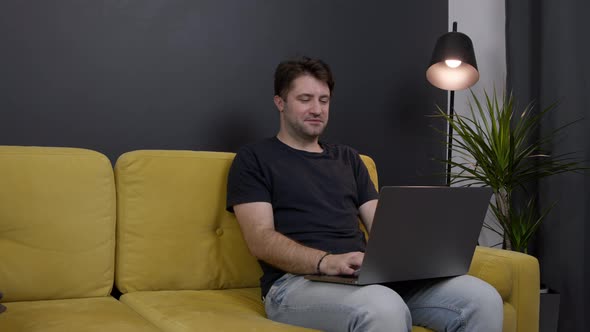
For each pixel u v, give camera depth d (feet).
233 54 8.27
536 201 9.75
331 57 9.18
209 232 6.44
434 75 9.27
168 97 7.79
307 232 6.09
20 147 5.66
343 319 4.88
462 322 5.32
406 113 9.98
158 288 6.10
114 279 6.04
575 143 9.14
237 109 8.30
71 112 7.19
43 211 5.53
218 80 8.15
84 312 5.04
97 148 7.36
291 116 6.47
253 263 6.62
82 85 7.25
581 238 9.05
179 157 6.37
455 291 5.48
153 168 6.19
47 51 7.04
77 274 5.63
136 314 5.22
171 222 6.19
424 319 5.62
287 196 6.15
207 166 6.48
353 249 6.20
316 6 9.02
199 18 8.01
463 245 5.62
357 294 4.90
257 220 5.88
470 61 8.95
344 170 6.65
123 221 6.03
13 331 4.38
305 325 5.23
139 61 7.59
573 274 9.11
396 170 9.89
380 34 9.68
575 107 9.18
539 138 9.66
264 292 5.95
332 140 9.20
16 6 6.87
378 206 4.74
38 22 6.99
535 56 9.85
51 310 5.06
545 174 8.80
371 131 9.60
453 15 10.46
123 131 7.50
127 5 7.52
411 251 5.16
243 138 8.36
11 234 5.41
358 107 9.45
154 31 7.69
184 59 7.89
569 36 9.29
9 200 5.41
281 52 8.68
